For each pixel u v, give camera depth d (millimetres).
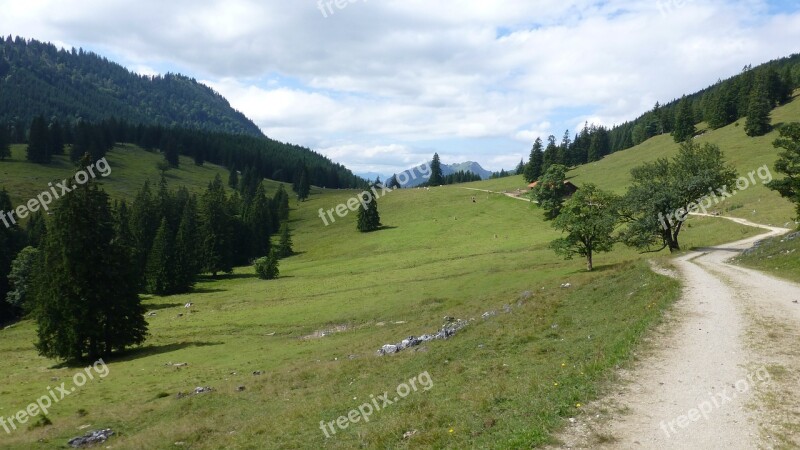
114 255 53188
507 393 15891
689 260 45844
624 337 19031
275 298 73500
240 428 21656
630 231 58656
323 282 82812
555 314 31062
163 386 35156
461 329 33469
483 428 13062
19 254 86688
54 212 51812
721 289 27625
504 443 11305
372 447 14430
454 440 12781
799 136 47219
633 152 191125
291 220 176750
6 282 92250
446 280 67625
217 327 59000
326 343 44938
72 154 195000
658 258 48688
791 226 66250
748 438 10539
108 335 51656
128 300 53250
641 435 10938
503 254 84688
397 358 29328
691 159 60938
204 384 34312
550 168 125562
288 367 35500
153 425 25281
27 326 73562
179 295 89125
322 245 135375
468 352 25781
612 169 172000
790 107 153375
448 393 18750
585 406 12758
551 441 10977
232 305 72375
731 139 145500
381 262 97938
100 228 53219
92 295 50312
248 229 135125
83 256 50688
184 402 28250
